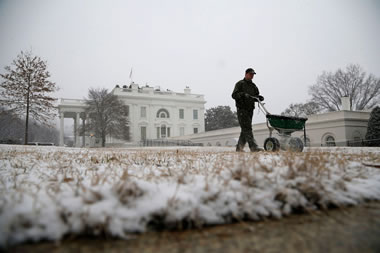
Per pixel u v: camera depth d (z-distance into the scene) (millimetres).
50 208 1194
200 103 67750
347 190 1773
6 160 4656
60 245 1062
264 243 1114
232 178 1799
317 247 1066
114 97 47312
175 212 1287
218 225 1340
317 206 1606
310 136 22844
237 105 6160
